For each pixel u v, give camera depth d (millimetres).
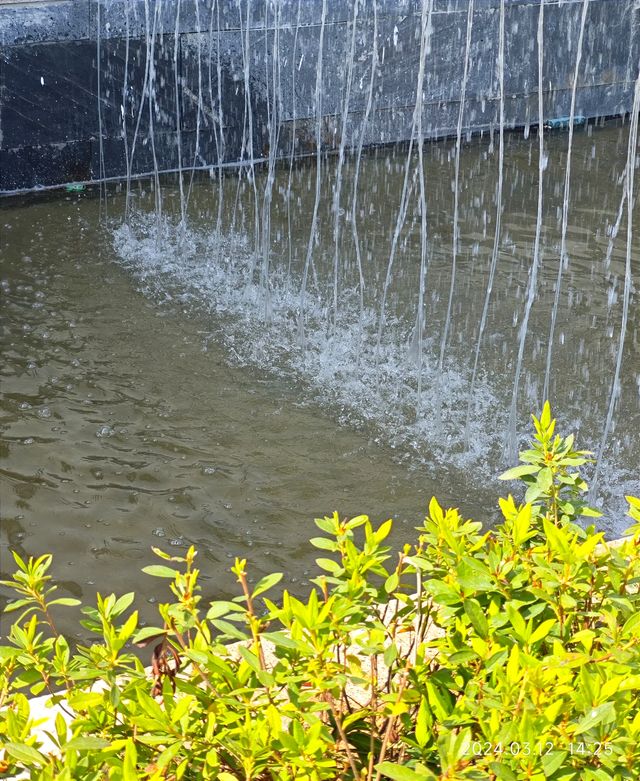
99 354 6156
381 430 5402
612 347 6430
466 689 1853
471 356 6285
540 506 2361
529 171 9984
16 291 7016
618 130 11414
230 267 7633
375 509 4727
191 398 5680
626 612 2025
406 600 2004
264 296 7094
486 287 7348
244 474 4961
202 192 9359
